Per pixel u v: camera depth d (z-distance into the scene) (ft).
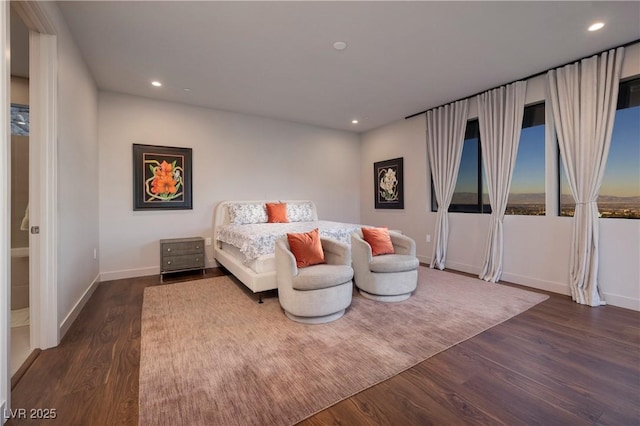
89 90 11.25
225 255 13.96
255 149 17.42
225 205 16.02
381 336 7.89
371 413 5.06
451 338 7.77
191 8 7.80
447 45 9.70
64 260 8.02
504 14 8.07
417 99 14.71
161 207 14.65
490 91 13.39
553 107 11.29
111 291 11.85
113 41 9.36
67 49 8.42
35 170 7.09
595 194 10.24
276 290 11.87
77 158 9.42
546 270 11.87
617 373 6.20
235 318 9.13
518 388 5.73
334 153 20.57
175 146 15.02
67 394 5.54
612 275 10.14
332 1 7.55
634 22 8.41
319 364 6.55
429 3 7.62
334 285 8.85
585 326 8.47
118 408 5.17
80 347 7.32
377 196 20.03
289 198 18.67
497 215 13.16
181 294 11.47
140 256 14.24
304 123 19.08
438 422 4.85
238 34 9.03
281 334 8.03
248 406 5.22
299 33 8.98
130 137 13.99
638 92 9.85
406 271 10.64
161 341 7.63
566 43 9.57
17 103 10.89
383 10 7.91
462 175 15.58
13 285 9.61
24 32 8.91
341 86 13.07
